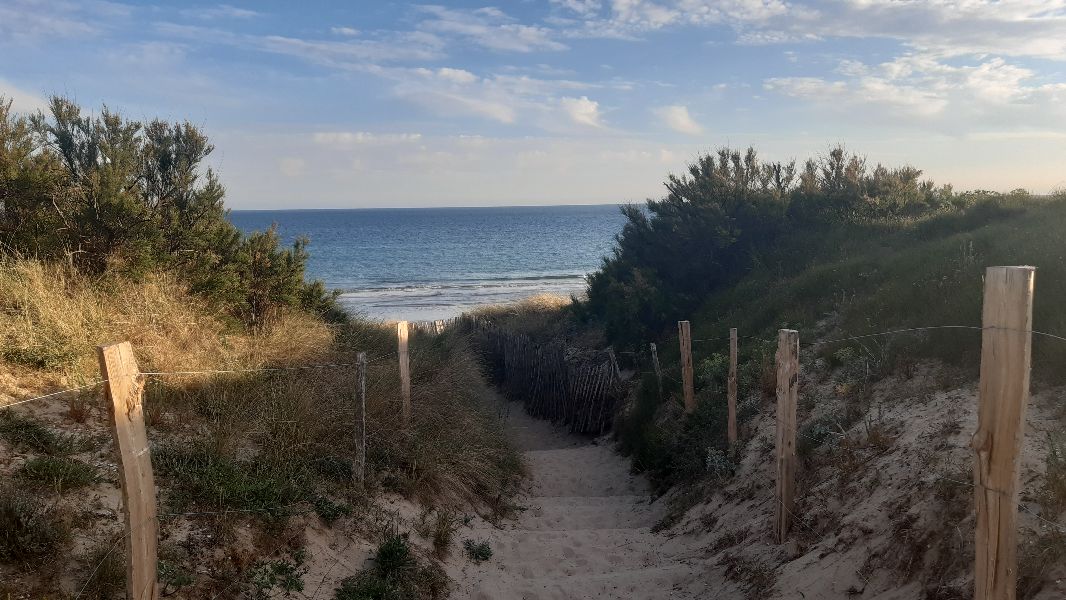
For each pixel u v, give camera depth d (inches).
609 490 385.7
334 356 345.1
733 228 644.7
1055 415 197.8
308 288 420.2
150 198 367.2
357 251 2792.8
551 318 836.6
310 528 207.5
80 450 193.6
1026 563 142.3
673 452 361.4
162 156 373.1
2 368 222.4
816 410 305.0
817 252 603.5
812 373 345.4
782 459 220.7
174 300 305.6
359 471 244.2
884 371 296.5
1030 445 183.6
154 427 225.9
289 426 243.9
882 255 506.9
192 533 180.2
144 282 305.3
